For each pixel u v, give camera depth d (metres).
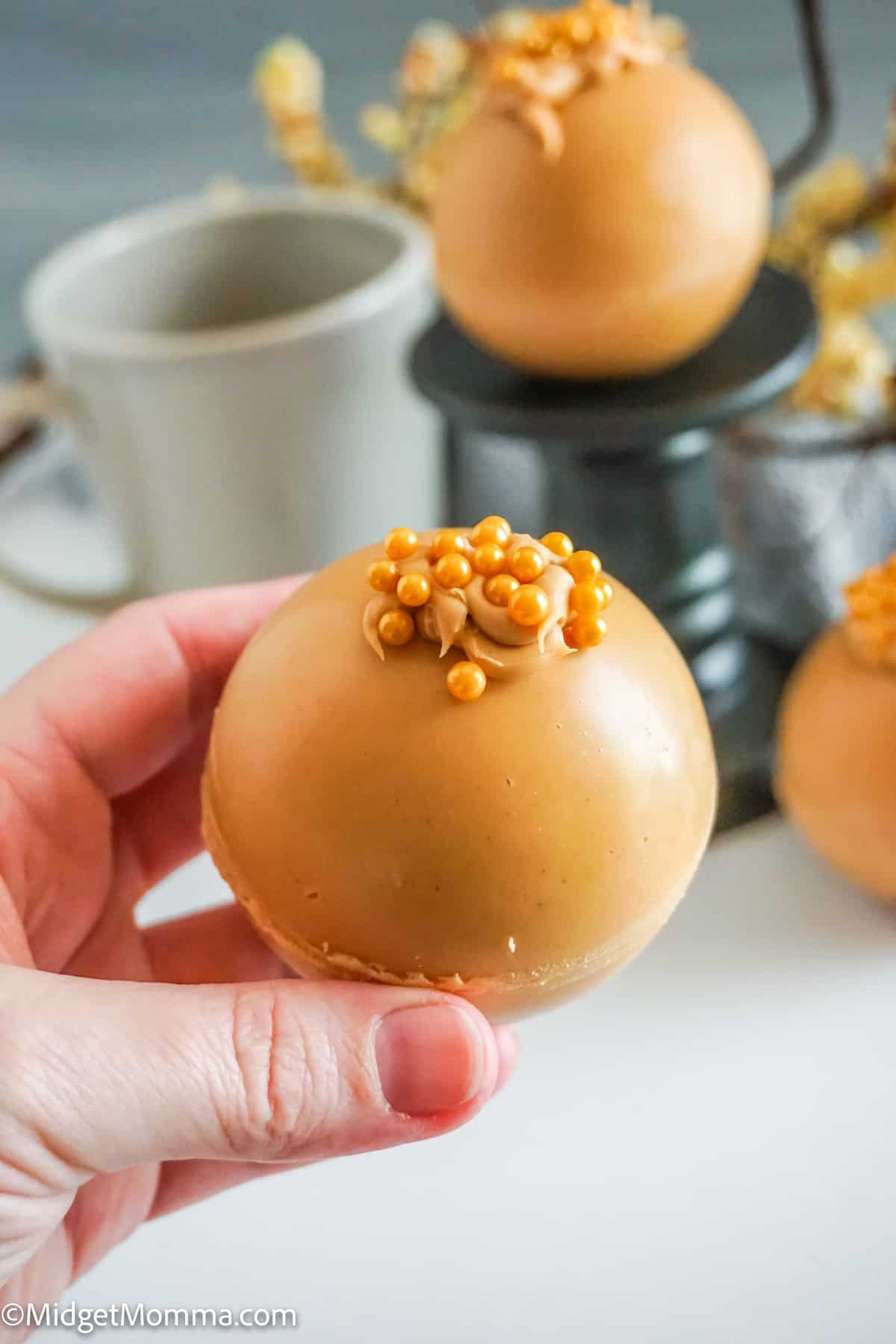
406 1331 0.29
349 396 0.39
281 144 0.48
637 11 0.32
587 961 0.23
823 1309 0.28
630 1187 0.30
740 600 0.41
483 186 0.31
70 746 0.31
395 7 0.61
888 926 0.34
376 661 0.22
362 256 0.43
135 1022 0.24
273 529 0.41
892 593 0.31
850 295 0.41
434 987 0.23
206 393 0.38
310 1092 0.24
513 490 0.46
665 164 0.31
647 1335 0.28
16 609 0.47
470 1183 0.31
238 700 0.23
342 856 0.22
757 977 0.33
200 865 0.37
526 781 0.22
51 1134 0.23
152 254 0.44
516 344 0.33
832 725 0.32
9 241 0.59
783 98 0.53
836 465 0.42
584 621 0.22
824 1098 0.31
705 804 0.23
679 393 0.33
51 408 0.40
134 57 0.63
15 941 0.27
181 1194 0.31
